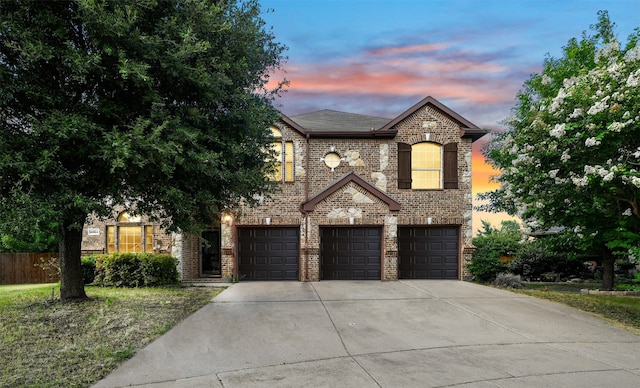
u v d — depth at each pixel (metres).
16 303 9.57
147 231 15.76
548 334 7.70
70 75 7.11
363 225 14.99
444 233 15.60
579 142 8.55
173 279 14.27
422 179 15.65
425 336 7.50
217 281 14.88
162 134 7.39
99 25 6.57
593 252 15.58
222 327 7.94
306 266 14.77
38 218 6.22
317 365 5.84
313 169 15.38
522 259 17.36
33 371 5.34
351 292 12.18
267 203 15.08
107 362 5.75
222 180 8.95
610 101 8.06
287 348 6.66
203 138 7.96
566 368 5.71
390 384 5.09
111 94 7.84
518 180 10.37
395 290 12.56
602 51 9.51
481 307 10.05
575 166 8.80
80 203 6.71
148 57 7.05
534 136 9.30
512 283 13.38
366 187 14.88
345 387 5.00
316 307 9.95
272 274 15.20
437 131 15.66
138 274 13.12
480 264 14.53
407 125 15.66
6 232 6.57
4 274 18.52
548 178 9.40
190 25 7.52
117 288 12.68
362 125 16.52
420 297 11.38
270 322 8.40
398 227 15.57
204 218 9.79
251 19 9.10
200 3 7.55
